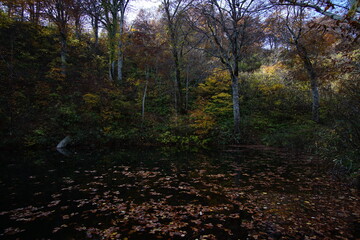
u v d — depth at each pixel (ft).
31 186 18.56
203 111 52.90
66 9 53.62
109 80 61.00
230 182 19.92
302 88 60.03
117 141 45.80
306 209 13.65
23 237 10.30
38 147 39.63
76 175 22.35
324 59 41.73
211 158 32.91
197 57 66.44
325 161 25.85
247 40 49.67
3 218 12.41
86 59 66.33
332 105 23.82
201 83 65.26
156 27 74.69
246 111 60.95
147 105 60.29
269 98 61.57
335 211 13.28
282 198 15.67
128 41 62.80
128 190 17.58
